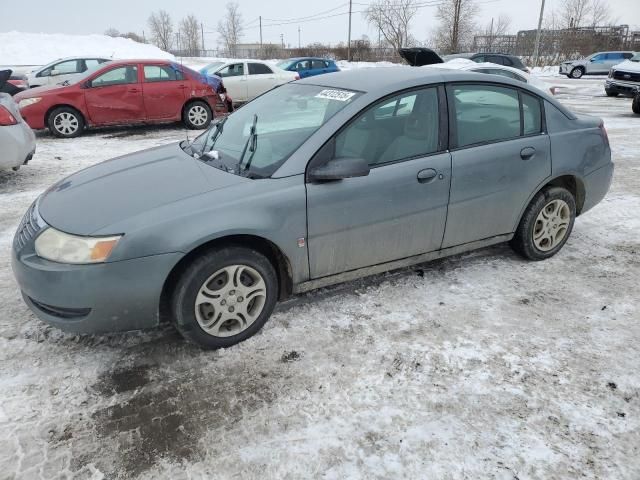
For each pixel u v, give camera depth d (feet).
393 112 10.24
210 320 9.12
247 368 8.92
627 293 11.58
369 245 10.27
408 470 6.86
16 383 8.48
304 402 8.11
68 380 8.59
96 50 96.02
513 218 12.18
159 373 8.80
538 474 6.79
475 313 10.67
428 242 11.05
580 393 8.31
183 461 7.02
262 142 10.25
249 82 45.09
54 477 6.75
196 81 34.99
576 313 10.71
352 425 7.64
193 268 8.64
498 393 8.30
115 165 11.01
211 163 10.30
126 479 6.73
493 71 31.40
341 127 9.65
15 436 7.39
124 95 32.71
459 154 10.89
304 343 9.59
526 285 11.89
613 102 53.52
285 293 10.12
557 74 112.98
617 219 16.42
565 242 13.51
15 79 47.50
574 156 12.64
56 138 31.60
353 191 9.70
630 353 9.36
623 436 7.43
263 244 9.59
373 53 160.04
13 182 21.07
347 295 11.31
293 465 6.95
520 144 11.73
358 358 9.17
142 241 8.18
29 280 8.45
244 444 7.30
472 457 7.06
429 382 8.55
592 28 155.02
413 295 11.35
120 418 7.78
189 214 8.50
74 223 8.50
